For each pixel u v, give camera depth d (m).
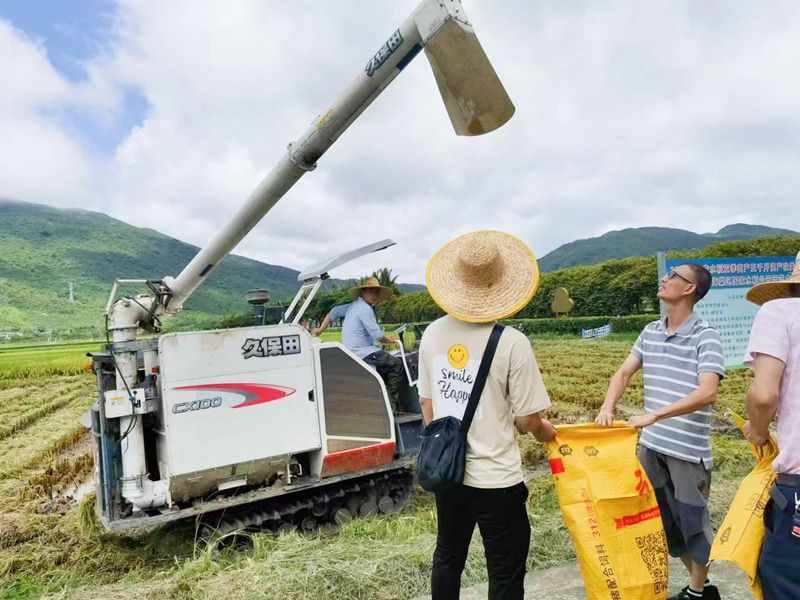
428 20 3.06
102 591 3.91
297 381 5.05
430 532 4.77
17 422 11.95
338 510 5.36
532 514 4.75
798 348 2.06
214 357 4.70
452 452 2.39
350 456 5.26
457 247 2.67
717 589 3.18
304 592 3.55
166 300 5.34
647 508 2.72
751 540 2.17
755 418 2.12
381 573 3.73
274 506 5.08
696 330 2.97
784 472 2.06
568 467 2.73
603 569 2.60
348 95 3.66
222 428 4.69
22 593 4.27
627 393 11.05
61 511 6.45
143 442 4.64
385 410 5.50
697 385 2.92
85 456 9.02
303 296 5.81
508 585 2.50
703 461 2.92
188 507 4.77
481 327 2.46
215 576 4.01
